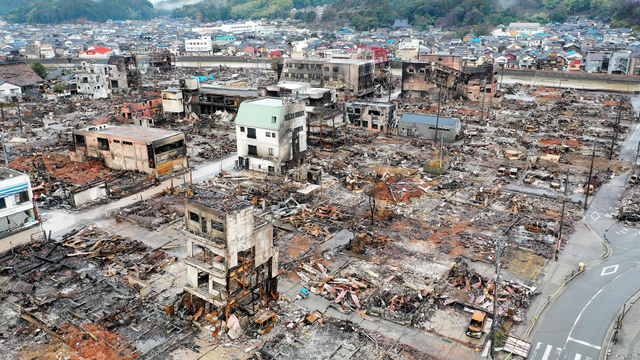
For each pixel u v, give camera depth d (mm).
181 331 39062
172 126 111312
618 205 65875
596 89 163125
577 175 78125
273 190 69062
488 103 140500
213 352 36750
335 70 147000
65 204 65812
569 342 38094
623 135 103438
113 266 48938
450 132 98812
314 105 115312
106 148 79562
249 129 77438
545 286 46094
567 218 61781
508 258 51344
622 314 41250
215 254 38969
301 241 55125
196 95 120750
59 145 95750
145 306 42312
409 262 50438
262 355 36500
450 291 45094
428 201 67375
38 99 147250
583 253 52625
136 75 164000
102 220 60812
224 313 39594
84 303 42750
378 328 39812
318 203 65625
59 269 48500
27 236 54156
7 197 52094
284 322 40406
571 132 106312
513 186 73625
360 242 53375
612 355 36625
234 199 38906
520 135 104375
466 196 69188
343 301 43156
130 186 71625
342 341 38125
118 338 38125
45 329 39125
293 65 154750
